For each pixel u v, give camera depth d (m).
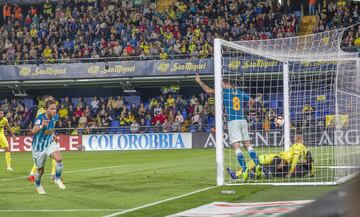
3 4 84.75
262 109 42.50
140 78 69.06
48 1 82.12
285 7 76.50
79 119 69.94
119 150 65.88
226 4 77.50
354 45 67.06
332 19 71.38
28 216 15.09
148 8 78.62
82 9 79.31
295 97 39.88
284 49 25.59
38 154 20.59
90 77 69.75
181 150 61.44
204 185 22.73
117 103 71.06
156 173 29.89
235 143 23.52
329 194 1.69
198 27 74.50
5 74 70.62
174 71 68.38
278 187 20.75
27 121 71.19
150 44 72.69
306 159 23.78
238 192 19.02
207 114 67.81
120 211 15.77
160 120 68.19
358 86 27.78
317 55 25.66
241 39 72.19
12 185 24.81
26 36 77.38
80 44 74.31
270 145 47.81
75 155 55.34
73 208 16.67
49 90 74.88
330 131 37.72
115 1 80.19
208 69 67.81
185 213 14.40
